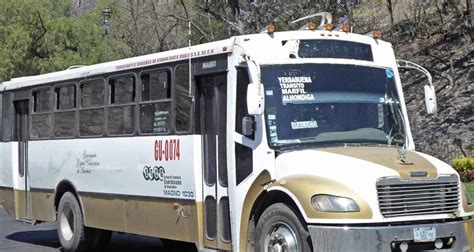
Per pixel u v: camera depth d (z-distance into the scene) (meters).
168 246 12.77
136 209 10.30
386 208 7.30
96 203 11.24
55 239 14.05
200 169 9.15
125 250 12.56
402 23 26.55
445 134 23.98
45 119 12.68
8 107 13.75
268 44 8.45
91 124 11.42
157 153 9.86
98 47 36.22
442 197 7.64
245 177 8.34
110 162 10.88
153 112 10.02
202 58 9.14
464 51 26.41
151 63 10.13
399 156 7.79
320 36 8.71
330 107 8.46
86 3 43.22
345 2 22.30
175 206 9.51
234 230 8.45
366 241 7.16
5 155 13.80
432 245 7.53
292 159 7.87
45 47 36.09
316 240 7.27
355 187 7.31
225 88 8.79
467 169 20.81
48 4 37.00
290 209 7.68
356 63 8.82
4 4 35.53
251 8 23.91
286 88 8.34
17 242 13.66
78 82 11.81
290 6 22.64
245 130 8.20
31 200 13.07
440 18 25.77
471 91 25.20
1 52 35.34
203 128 9.18
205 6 26.41
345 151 7.88
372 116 8.69
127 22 34.81
